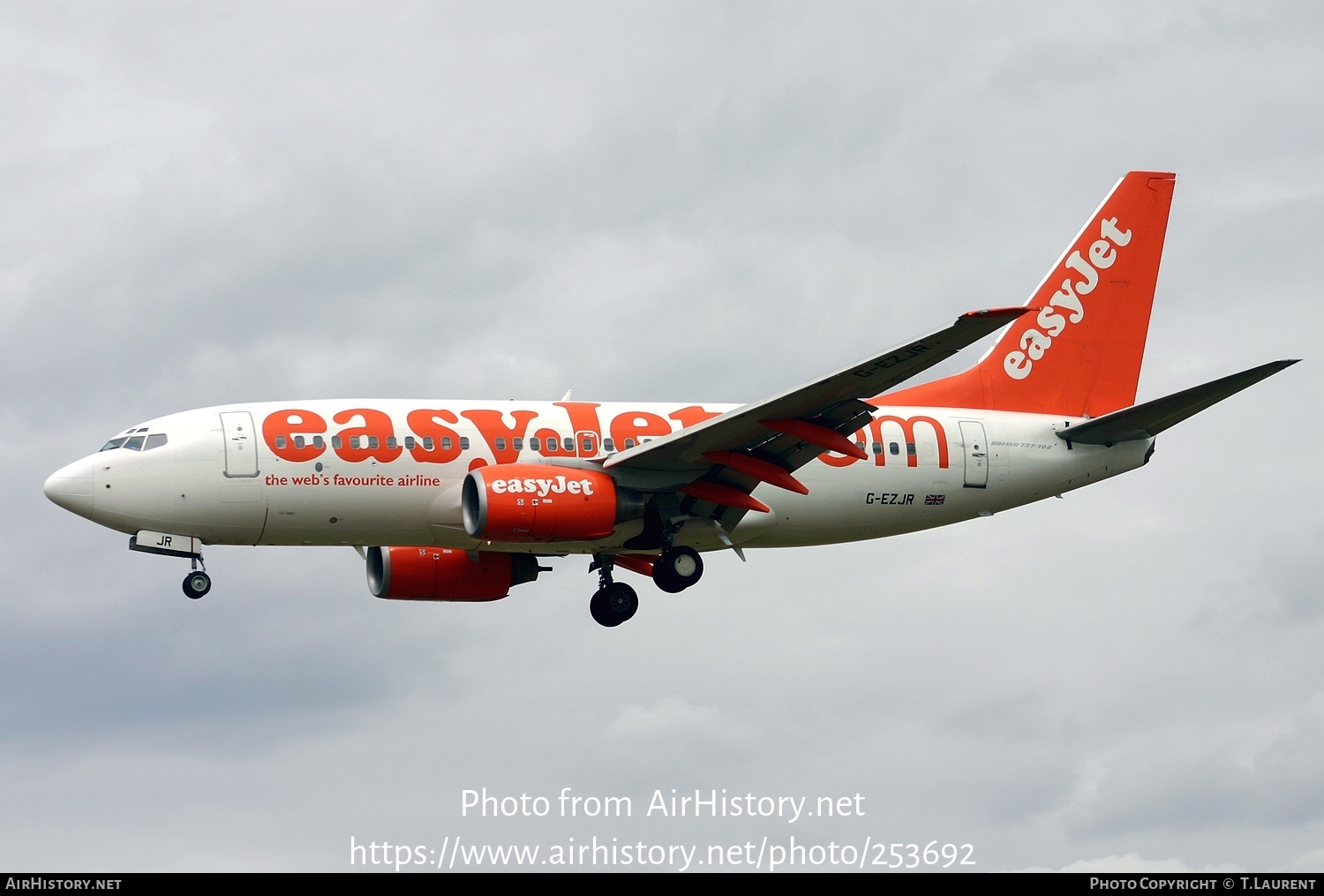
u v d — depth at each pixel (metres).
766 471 63.88
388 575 72.88
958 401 74.69
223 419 63.50
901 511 71.56
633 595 72.44
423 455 64.19
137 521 62.16
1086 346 76.44
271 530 63.53
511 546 64.56
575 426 67.00
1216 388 67.25
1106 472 74.75
